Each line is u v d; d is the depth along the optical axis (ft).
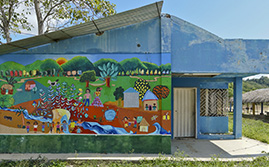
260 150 21.71
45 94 20.30
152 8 17.63
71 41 20.51
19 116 20.24
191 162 17.26
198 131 27.32
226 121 28.09
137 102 20.11
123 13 17.08
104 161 17.98
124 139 20.01
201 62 19.98
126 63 20.33
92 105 20.24
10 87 20.35
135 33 20.43
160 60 20.21
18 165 16.53
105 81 20.30
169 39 19.98
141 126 20.02
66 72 20.36
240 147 22.88
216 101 28.45
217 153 20.51
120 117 20.11
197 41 20.07
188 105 28.14
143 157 18.38
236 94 27.37
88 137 20.06
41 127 20.18
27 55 20.42
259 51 20.02
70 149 20.03
